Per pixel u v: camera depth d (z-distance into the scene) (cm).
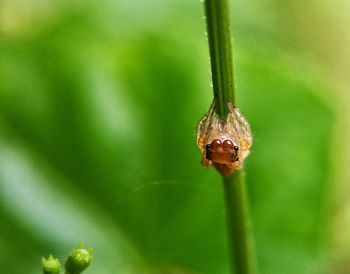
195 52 18
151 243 17
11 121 18
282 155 18
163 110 18
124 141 18
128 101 18
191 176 17
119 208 17
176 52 18
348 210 19
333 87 21
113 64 18
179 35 18
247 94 18
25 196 18
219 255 17
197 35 19
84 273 17
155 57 18
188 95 18
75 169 18
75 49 18
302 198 18
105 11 19
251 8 21
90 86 18
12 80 18
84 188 18
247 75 18
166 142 18
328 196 18
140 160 18
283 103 18
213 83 13
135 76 18
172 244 17
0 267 17
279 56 19
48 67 18
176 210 17
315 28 22
